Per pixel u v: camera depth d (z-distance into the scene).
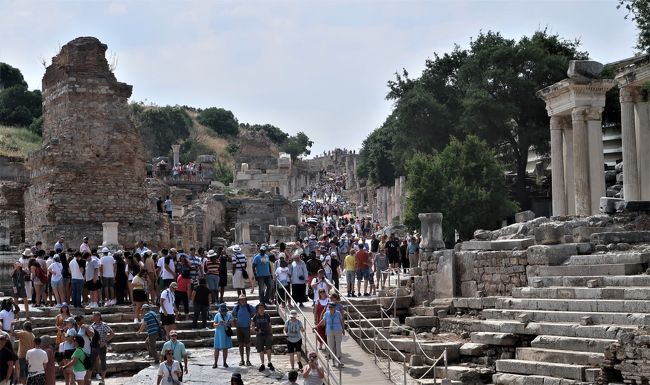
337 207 121.25
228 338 29.70
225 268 38.81
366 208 120.88
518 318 31.12
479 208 61.81
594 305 29.02
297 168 192.12
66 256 36.41
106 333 27.86
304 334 31.25
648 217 36.19
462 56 82.31
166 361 24.52
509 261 34.53
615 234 33.56
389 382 27.98
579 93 47.38
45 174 51.56
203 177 98.12
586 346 27.48
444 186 62.41
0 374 24.20
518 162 73.19
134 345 31.80
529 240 34.62
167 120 169.25
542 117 73.62
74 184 51.28
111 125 52.41
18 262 34.81
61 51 53.03
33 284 36.12
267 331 29.47
